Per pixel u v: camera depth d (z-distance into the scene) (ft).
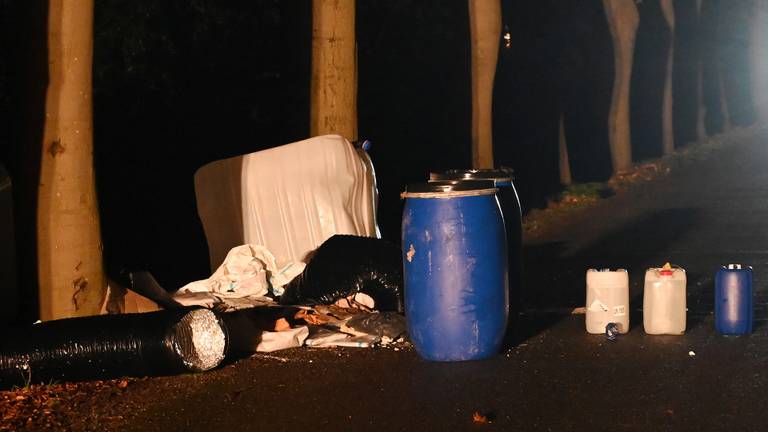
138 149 47.78
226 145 51.67
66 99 31.07
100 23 43.47
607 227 59.31
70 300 31.30
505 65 79.30
